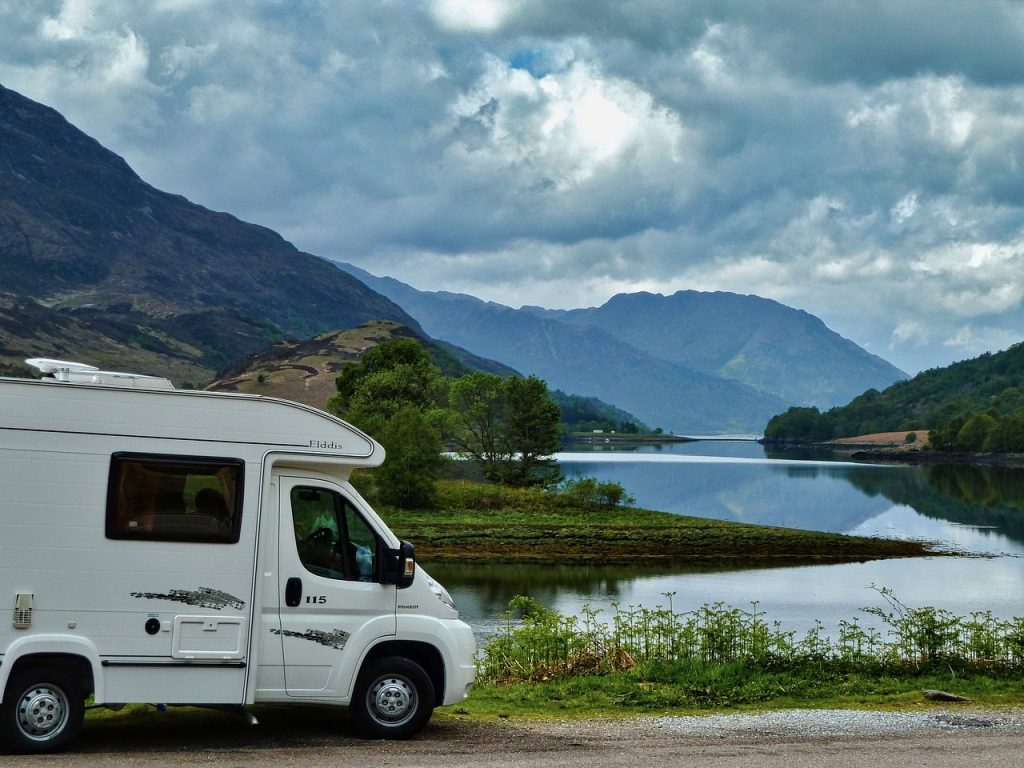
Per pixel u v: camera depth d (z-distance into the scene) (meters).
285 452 11.66
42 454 10.90
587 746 11.60
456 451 105.75
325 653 11.65
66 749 10.87
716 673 16.05
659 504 103.75
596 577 48.81
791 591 43.78
